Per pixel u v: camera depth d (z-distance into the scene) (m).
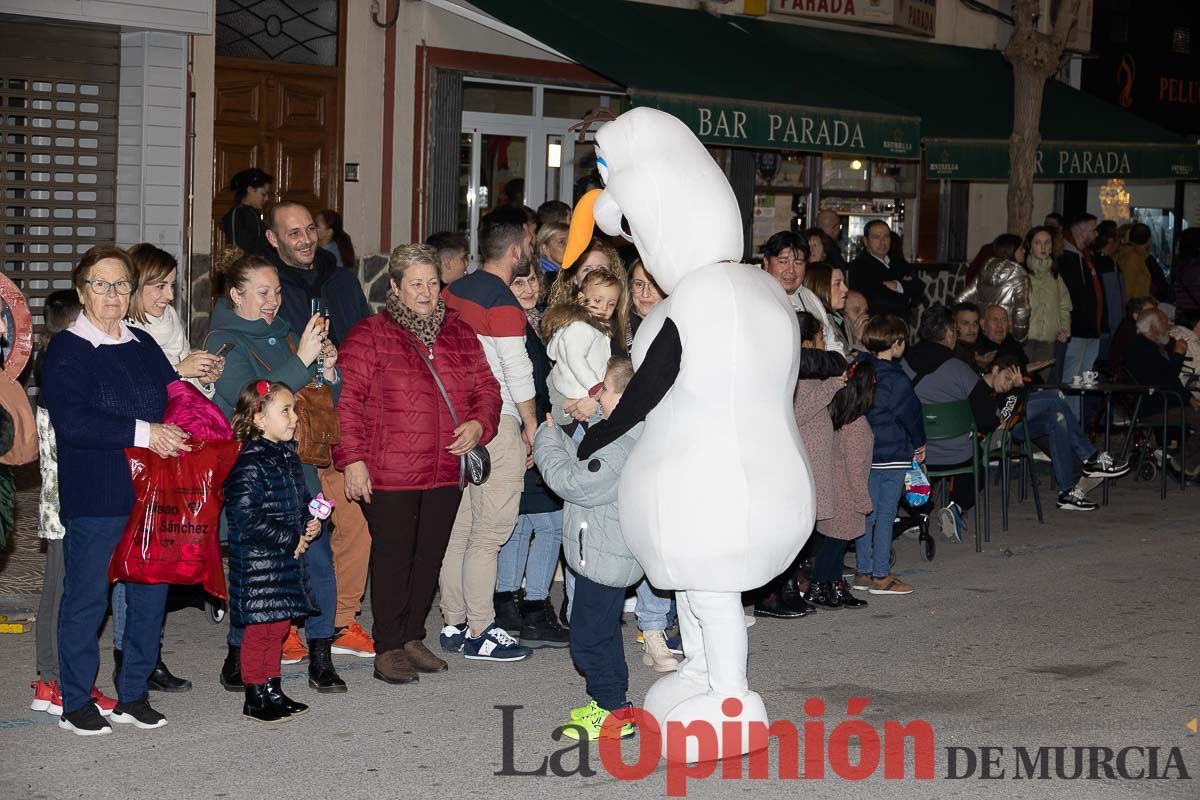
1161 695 6.31
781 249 7.64
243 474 5.54
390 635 6.31
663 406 5.35
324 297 7.11
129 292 5.39
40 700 5.76
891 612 7.82
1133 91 18.66
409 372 6.14
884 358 8.23
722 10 14.34
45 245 10.80
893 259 12.98
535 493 6.90
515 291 7.10
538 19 11.88
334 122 12.16
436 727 5.73
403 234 12.45
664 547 5.26
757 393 5.31
